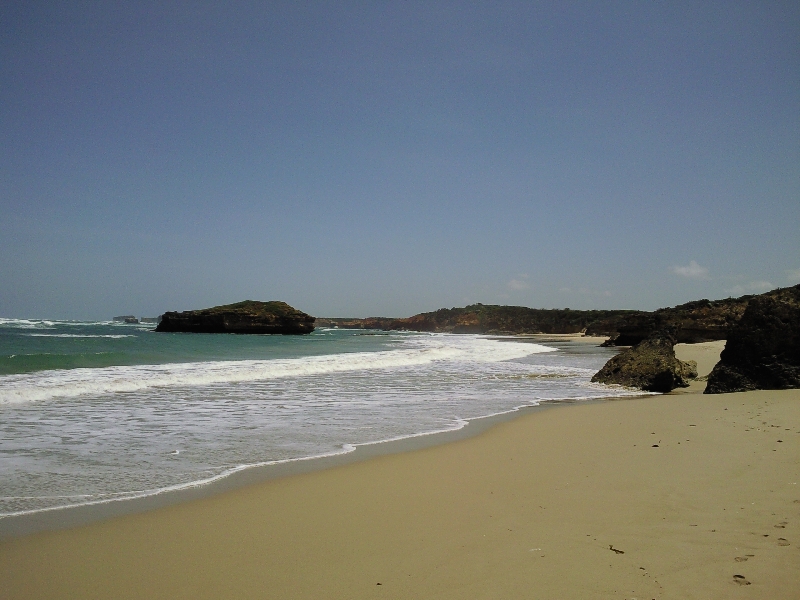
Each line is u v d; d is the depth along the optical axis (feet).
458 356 116.37
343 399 51.31
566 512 19.24
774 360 48.44
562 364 99.04
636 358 63.41
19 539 17.58
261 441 32.81
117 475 25.08
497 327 474.90
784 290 50.29
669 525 17.43
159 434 34.45
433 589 13.84
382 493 22.43
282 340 199.11
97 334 195.72
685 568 14.32
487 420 40.57
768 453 26.02
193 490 22.90
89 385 52.49
